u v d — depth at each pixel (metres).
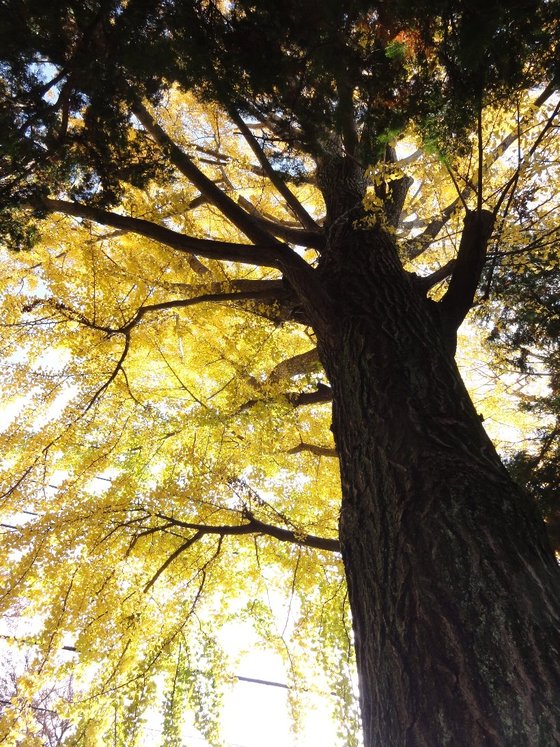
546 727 1.21
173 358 4.28
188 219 3.96
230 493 3.71
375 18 2.28
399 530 1.82
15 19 2.29
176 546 3.72
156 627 3.67
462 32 2.04
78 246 3.91
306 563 3.80
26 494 3.48
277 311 3.72
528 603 1.49
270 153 3.58
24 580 3.23
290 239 3.78
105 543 3.49
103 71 2.45
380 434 2.21
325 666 3.52
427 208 4.44
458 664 1.40
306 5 2.25
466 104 2.37
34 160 2.62
